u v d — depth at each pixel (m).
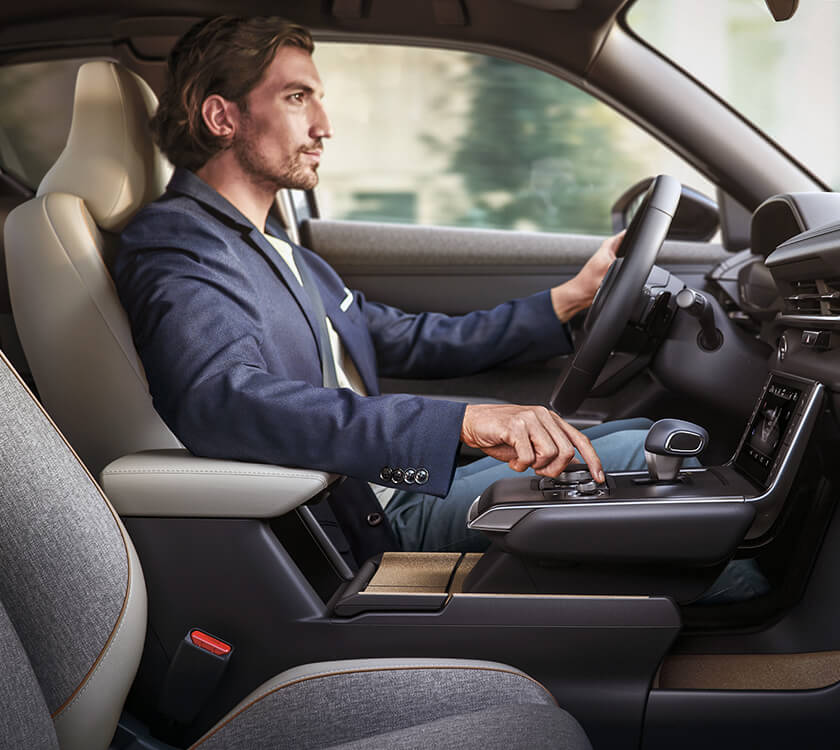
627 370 1.44
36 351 1.18
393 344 1.68
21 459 0.65
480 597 0.99
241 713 0.70
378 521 1.31
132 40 1.77
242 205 1.36
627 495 1.02
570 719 0.63
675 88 1.76
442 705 0.69
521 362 1.68
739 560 1.22
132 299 1.15
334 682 0.70
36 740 0.57
